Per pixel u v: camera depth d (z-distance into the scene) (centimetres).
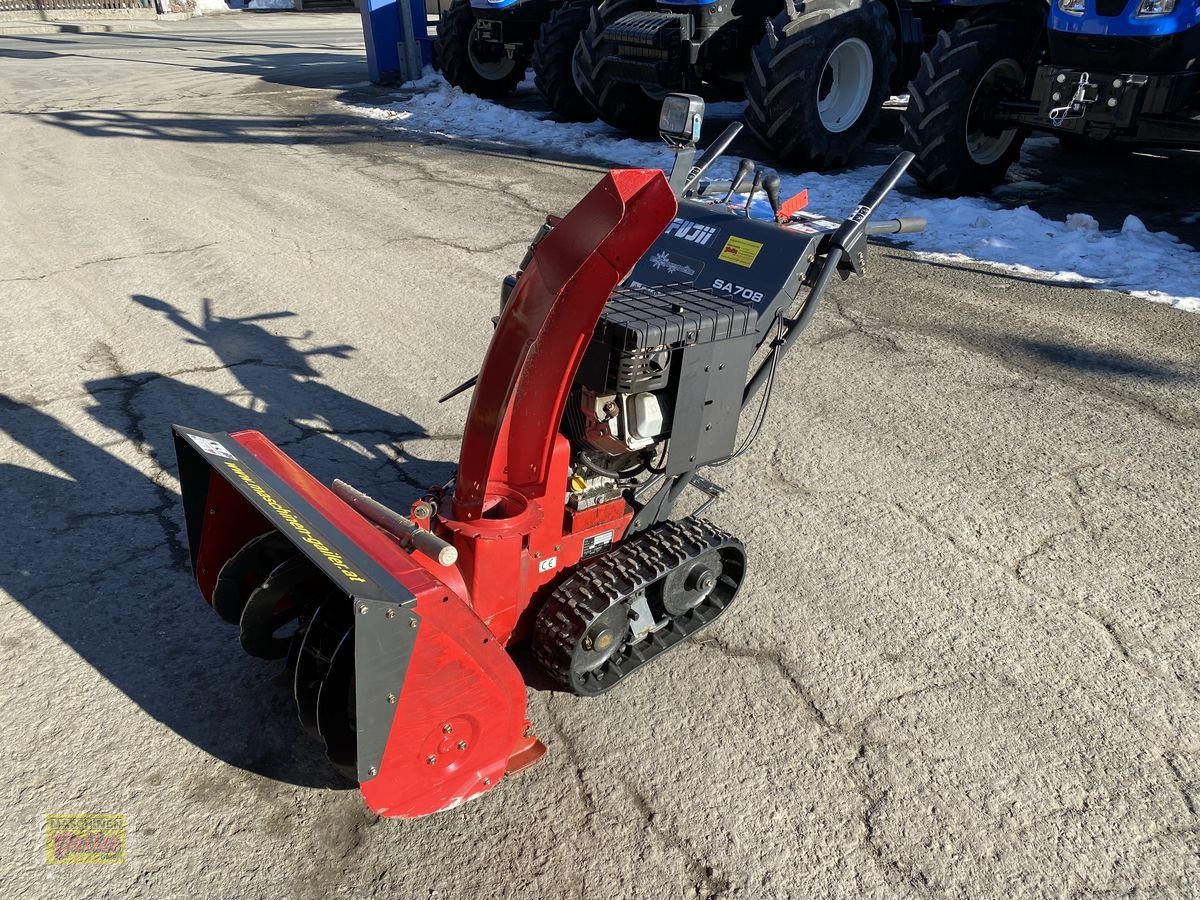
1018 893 265
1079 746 315
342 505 276
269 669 336
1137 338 611
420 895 258
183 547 397
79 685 323
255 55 1988
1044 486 460
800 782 298
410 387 541
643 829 280
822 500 447
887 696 334
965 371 570
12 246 741
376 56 1561
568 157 1078
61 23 2506
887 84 986
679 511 434
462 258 747
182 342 586
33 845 267
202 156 1059
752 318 307
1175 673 348
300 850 269
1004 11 886
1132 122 758
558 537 310
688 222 384
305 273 706
